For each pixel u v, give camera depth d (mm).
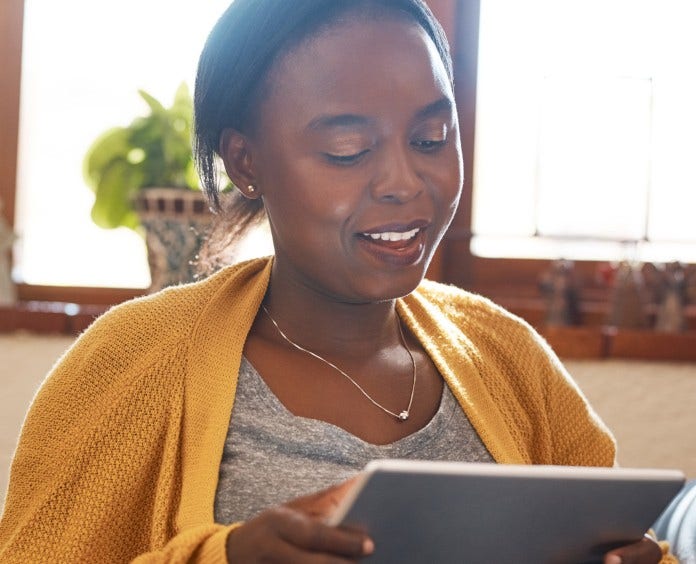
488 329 1391
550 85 2943
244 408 1214
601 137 2945
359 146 1132
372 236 1144
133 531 1223
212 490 1163
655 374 2586
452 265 2988
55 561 1180
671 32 2912
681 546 1535
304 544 890
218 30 1229
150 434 1218
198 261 1423
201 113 1276
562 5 2930
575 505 952
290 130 1155
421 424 1249
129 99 2926
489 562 981
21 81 2910
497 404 1331
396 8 1176
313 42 1150
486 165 2971
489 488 894
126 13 2908
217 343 1240
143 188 2646
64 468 1204
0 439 2523
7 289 2838
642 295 2742
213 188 1361
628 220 2953
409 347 1308
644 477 956
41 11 2910
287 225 1179
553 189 2959
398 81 1136
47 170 2953
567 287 2756
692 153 2926
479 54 2941
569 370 2596
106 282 2967
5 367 2580
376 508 871
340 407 1219
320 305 1233
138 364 1241
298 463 1183
